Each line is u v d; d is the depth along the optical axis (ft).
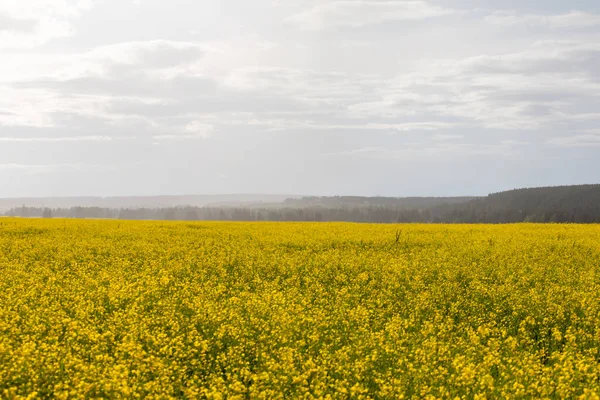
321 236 94.02
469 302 49.52
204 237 95.09
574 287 55.26
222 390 27.25
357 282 57.57
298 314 40.55
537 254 73.46
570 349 34.63
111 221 142.41
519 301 48.08
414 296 51.03
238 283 56.80
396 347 33.99
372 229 112.78
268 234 99.50
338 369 29.91
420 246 85.76
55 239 90.27
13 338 35.47
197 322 39.86
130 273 62.03
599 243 86.07
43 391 27.61
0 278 57.82
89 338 35.17
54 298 48.26
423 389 27.45
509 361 31.40
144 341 35.35
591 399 24.81
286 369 29.50
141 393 27.25
